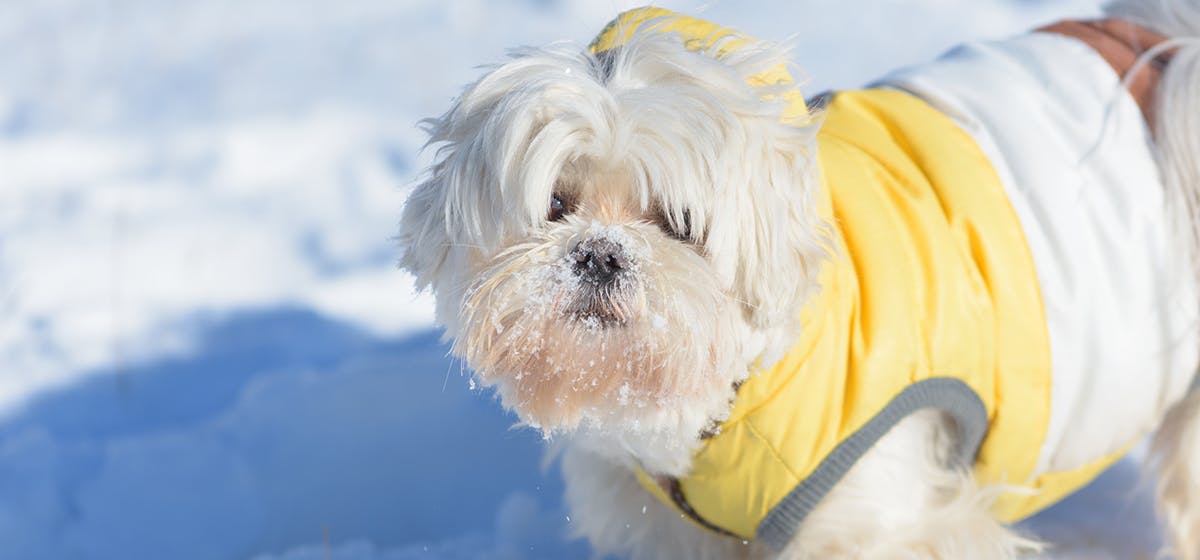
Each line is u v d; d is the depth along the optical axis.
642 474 2.69
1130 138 2.77
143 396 4.04
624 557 3.12
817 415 2.43
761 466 2.46
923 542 2.59
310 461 3.61
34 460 3.65
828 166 2.63
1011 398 2.61
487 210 2.31
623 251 2.18
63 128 5.89
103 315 4.48
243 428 3.76
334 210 5.15
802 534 2.54
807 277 2.34
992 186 2.68
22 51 6.54
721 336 2.29
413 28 6.50
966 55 3.06
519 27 6.41
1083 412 2.73
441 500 3.47
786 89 2.34
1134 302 2.69
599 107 2.20
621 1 2.74
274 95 6.04
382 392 3.90
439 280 2.50
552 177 2.21
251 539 3.35
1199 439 3.01
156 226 5.04
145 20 6.75
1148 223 2.72
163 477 3.55
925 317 2.50
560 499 3.43
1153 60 2.92
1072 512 3.37
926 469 2.66
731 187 2.25
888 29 6.00
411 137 5.65
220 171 5.46
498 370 2.34
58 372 4.16
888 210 2.60
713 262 2.28
